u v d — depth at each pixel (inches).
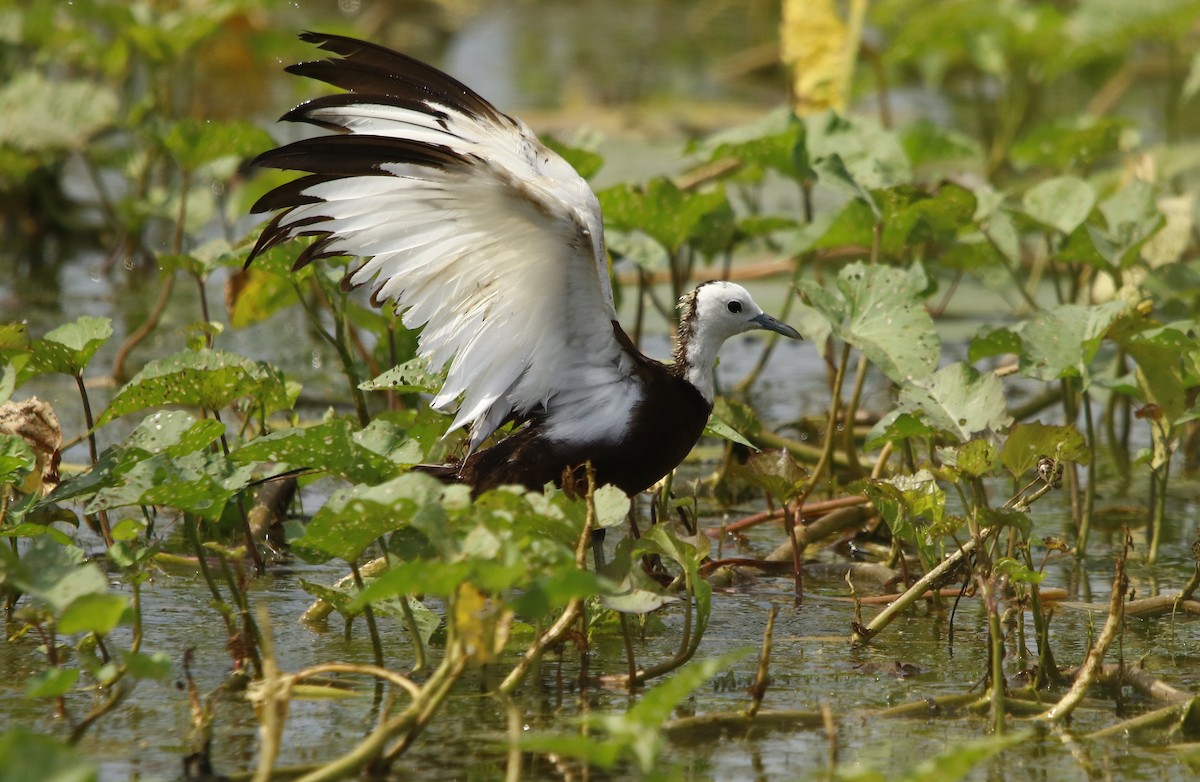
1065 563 463.5
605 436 418.9
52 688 292.8
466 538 300.0
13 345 413.7
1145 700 354.3
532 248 383.6
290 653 369.1
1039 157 722.8
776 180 964.6
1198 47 1137.4
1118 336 440.1
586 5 1540.4
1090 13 917.2
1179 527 498.9
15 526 356.8
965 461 364.8
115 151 786.8
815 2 842.2
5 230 813.9
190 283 757.3
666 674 362.0
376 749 290.5
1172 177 781.3
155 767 302.2
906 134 757.3
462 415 406.3
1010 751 323.6
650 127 1019.3
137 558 333.1
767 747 321.7
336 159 370.0
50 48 842.2
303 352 663.8
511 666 364.5
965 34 952.9
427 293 390.6
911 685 361.4
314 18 1266.0
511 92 1113.4
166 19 812.6
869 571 444.8
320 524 318.0
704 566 442.9
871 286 460.8
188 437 365.7
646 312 721.0
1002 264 586.2
